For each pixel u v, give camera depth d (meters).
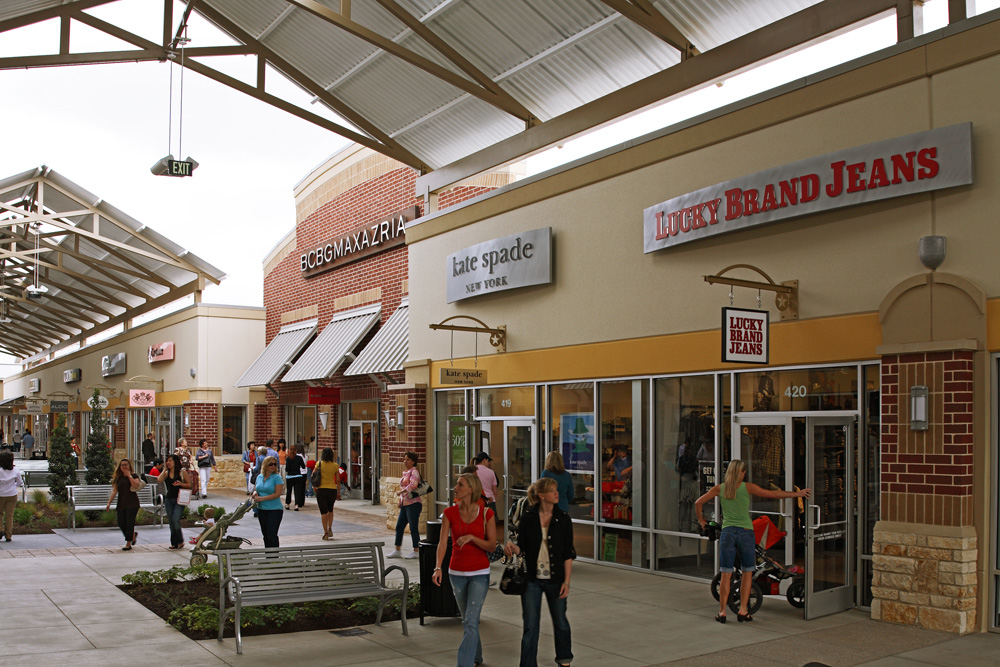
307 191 28.02
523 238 14.42
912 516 8.95
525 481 14.57
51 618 9.21
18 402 57.12
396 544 13.84
